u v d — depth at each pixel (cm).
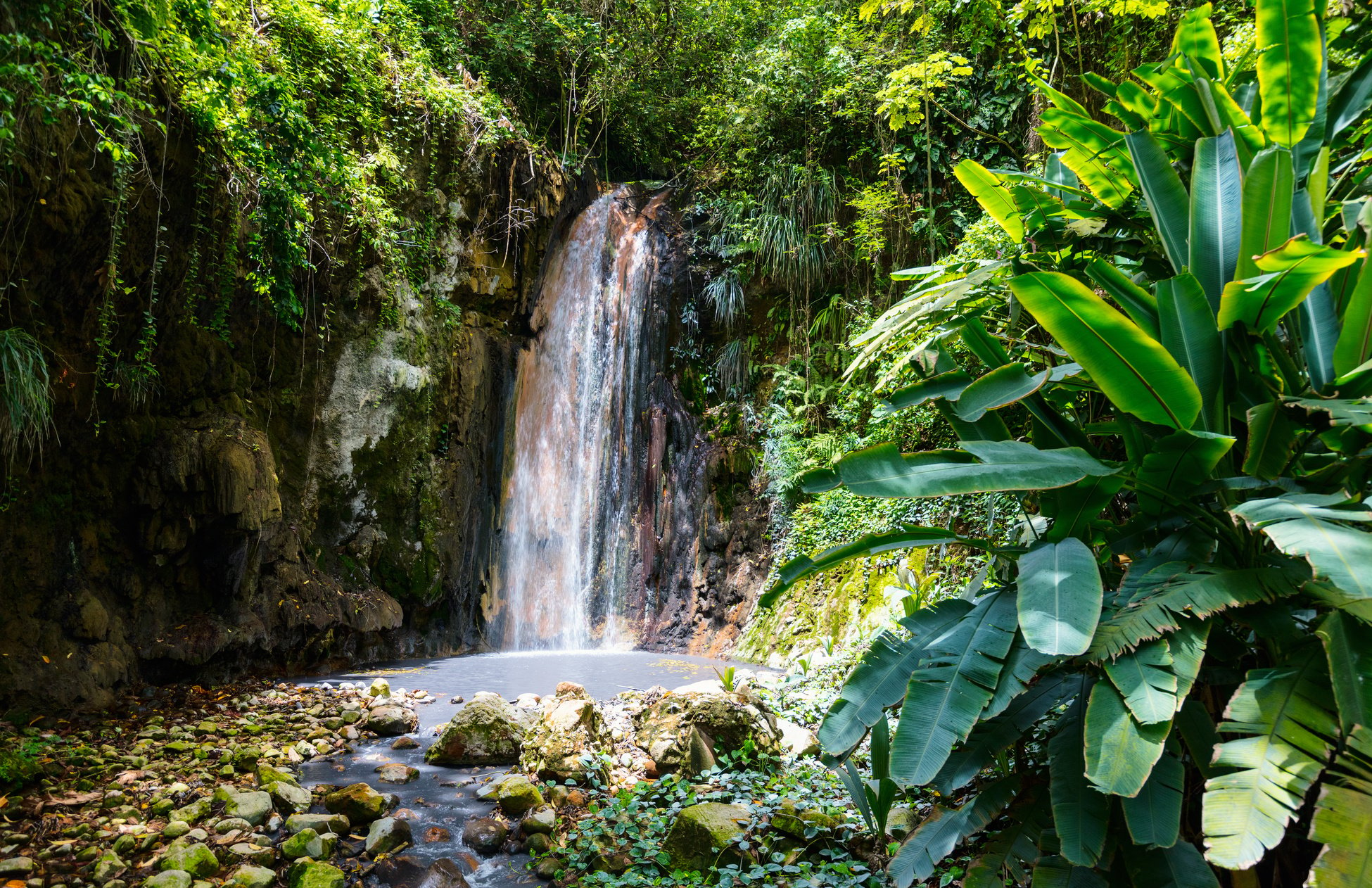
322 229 723
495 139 901
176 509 589
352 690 620
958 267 432
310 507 759
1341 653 199
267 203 615
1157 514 269
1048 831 236
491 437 962
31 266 466
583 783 412
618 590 1023
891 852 303
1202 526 261
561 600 1008
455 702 600
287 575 706
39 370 467
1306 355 264
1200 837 253
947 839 254
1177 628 218
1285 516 205
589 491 1041
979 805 257
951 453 264
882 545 295
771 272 1037
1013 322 398
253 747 461
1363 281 231
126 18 477
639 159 1291
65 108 449
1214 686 259
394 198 818
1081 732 237
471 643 921
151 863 311
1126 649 222
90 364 532
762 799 382
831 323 978
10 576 495
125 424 561
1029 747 322
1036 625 222
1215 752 199
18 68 388
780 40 1084
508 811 378
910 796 357
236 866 317
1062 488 264
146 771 405
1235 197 272
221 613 638
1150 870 215
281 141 616
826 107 1021
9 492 489
